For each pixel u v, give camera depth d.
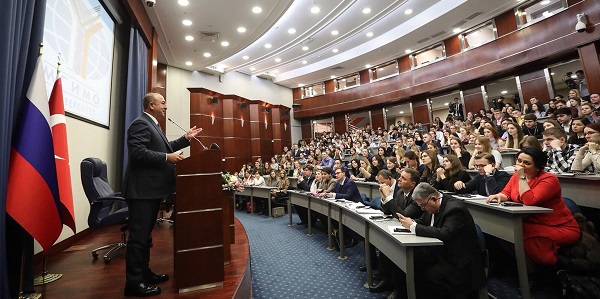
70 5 2.76
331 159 6.32
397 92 9.80
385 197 2.86
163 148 1.70
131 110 4.05
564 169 2.61
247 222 5.17
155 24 5.67
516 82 7.32
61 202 1.68
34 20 1.81
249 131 10.73
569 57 6.39
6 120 1.42
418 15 7.80
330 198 3.40
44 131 1.59
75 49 2.86
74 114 2.85
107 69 3.66
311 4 6.77
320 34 8.52
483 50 7.59
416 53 9.38
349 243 3.40
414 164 3.37
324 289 2.24
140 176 1.56
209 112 9.31
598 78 5.61
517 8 6.88
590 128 2.42
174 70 8.75
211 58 8.01
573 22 5.95
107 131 3.69
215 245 1.67
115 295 1.58
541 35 6.46
